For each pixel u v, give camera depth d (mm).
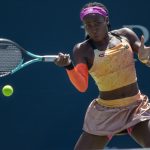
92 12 15883
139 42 16750
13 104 24047
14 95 24016
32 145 24203
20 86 24000
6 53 18375
